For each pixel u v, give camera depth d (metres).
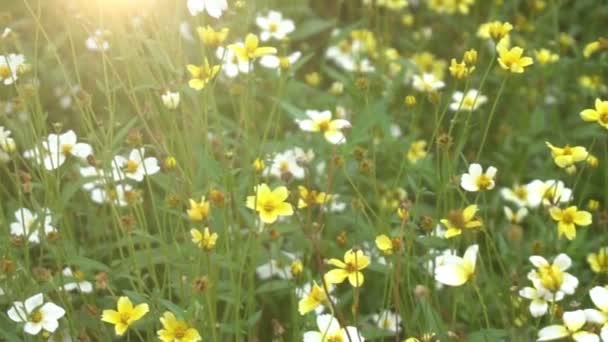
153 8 2.02
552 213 1.85
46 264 2.03
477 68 2.56
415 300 1.92
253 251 1.86
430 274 1.95
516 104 2.48
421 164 2.01
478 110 2.42
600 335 1.68
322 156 2.15
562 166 1.88
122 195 2.01
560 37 2.54
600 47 2.32
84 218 2.15
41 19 2.38
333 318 1.74
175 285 1.87
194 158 2.00
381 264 1.88
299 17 2.59
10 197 2.01
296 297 1.88
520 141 2.35
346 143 2.03
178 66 1.97
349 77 2.33
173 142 1.97
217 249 1.88
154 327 1.86
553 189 1.93
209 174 1.89
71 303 1.90
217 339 1.81
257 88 2.32
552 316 1.74
